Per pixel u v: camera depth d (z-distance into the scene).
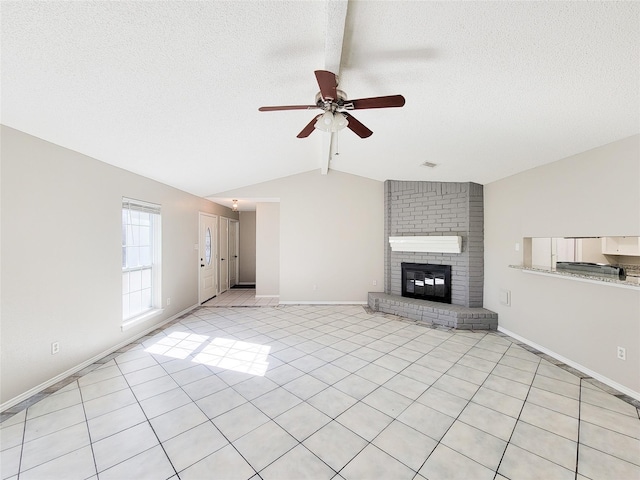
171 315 4.47
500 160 3.33
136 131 2.57
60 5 1.29
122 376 2.63
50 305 2.44
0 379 2.07
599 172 2.55
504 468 1.57
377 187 5.53
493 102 2.21
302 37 1.69
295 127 3.11
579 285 2.75
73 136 2.44
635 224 2.25
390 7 1.44
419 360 2.99
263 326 4.17
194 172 4.01
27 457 1.64
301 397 2.29
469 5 1.39
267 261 6.29
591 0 1.27
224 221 6.96
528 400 2.23
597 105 2.02
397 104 1.89
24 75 1.68
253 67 1.94
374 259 5.57
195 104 2.30
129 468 1.57
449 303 4.55
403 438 1.81
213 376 2.64
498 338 3.66
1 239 2.07
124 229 3.54
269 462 1.62
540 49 1.60
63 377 2.55
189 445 1.75
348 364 2.90
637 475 1.51
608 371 2.46
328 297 5.57
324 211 5.54
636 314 2.25
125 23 1.43
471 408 2.13
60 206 2.53
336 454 1.68
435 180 4.68
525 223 3.46
